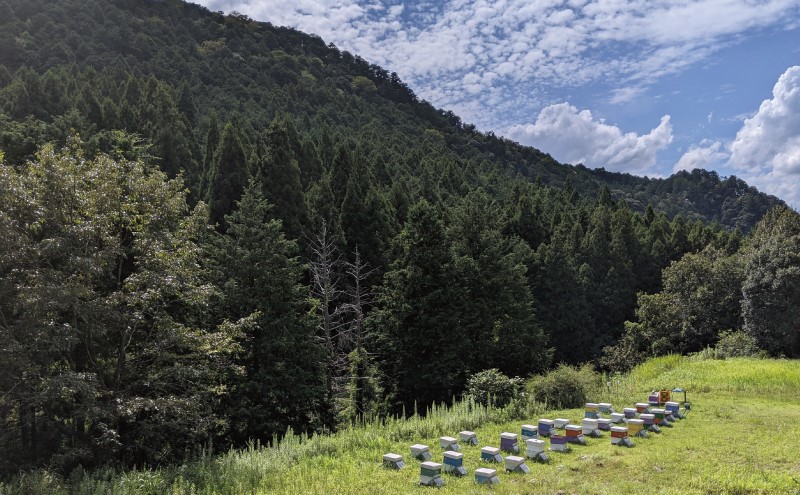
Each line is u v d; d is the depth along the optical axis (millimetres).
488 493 9156
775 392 19141
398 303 28047
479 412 15836
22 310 12477
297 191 35469
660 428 14133
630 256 61438
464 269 31078
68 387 12070
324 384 22969
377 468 11125
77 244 13789
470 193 54625
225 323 17125
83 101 50250
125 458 15023
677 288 43625
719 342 36812
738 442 12328
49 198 13898
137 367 15828
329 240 34125
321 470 11273
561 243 50594
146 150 36438
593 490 9148
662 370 25656
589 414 15164
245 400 19484
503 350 33250
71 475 12148
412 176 82062
